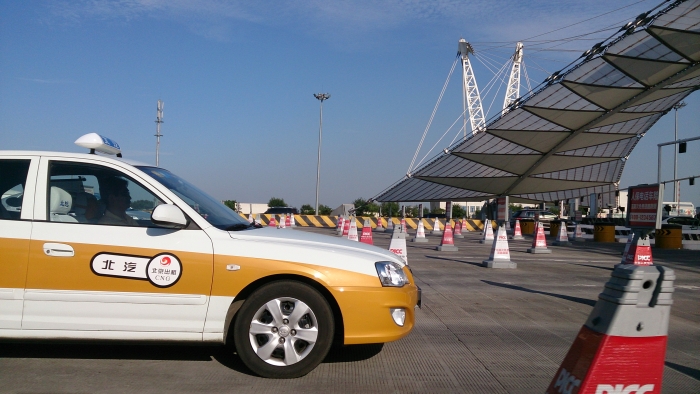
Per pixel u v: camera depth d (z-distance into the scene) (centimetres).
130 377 460
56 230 465
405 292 488
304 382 460
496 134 4856
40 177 483
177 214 461
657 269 273
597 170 5862
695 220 4434
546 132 4794
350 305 464
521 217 4831
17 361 494
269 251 468
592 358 267
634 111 4534
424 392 445
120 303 459
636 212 817
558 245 2595
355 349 567
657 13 3238
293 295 460
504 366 523
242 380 459
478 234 3666
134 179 496
